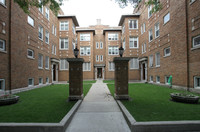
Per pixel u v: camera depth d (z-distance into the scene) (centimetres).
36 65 1244
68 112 433
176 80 1016
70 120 402
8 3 866
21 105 539
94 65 2572
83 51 2514
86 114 469
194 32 827
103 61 2684
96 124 387
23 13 1028
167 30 1152
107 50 2491
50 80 1606
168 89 1009
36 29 1255
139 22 1986
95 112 489
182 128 335
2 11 809
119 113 478
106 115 459
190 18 862
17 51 942
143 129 333
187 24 892
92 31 2527
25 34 1056
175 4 1022
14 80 901
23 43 1025
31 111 452
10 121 359
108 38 2516
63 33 2034
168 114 413
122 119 423
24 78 1028
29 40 1121
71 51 2034
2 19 809
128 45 2017
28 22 1116
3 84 818
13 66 894
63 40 2052
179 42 974
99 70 2931
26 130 329
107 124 387
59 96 749
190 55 864
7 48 851
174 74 1044
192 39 854
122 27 2331
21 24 999
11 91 859
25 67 1048
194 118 376
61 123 340
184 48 913
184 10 909
